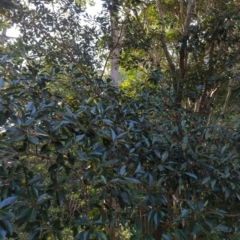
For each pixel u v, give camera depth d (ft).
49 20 15.11
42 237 5.10
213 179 7.07
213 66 16.55
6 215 4.10
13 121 5.08
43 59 12.60
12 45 12.25
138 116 9.03
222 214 5.77
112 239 8.06
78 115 6.22
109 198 6.66
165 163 6.89
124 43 16.75
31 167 6.12
